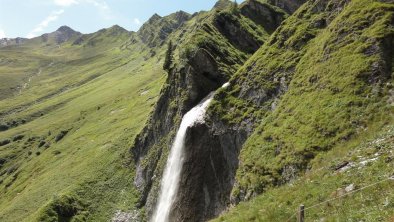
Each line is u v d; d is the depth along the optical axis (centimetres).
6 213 11150
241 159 5775
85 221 9069
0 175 18650
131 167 10681
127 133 12594
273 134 5488
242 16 11538
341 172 3422
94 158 12056
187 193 7431
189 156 7625
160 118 10050
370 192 2772
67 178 11525
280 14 11912
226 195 6594
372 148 3538
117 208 9406
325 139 4556
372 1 5659
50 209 8950
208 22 10481
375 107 4350
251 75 7300
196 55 8831
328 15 6700
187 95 8806
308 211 3062
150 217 8694
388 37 4959
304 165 4538
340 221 2631
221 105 7344
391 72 4622
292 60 6669
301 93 5731
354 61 5059
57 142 18612
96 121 18325
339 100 4822
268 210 3588
